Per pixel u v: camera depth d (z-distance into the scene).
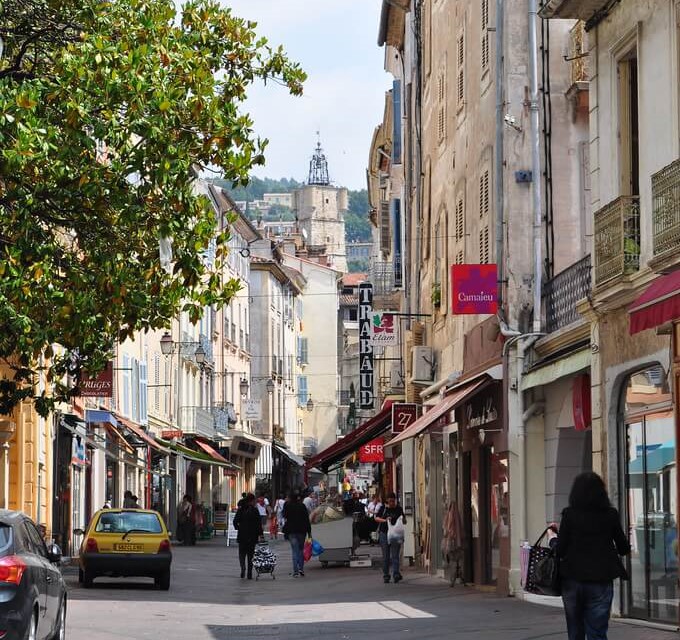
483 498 30.81
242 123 20.31
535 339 26.78
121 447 54.84
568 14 22.59
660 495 19.58
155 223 20.19
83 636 19.94
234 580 37.94
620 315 21.06
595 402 22.09
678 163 18.36
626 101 21.67
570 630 13.73
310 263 132.00
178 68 20.20
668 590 19.30
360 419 86.62
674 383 18.64
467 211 33.16
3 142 18.67
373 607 26.00
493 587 29.39
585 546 13.61
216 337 84.69
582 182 26.95
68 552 44.84
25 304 20.36
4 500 37.53
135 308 20.66
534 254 26.86
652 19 20.11
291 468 116.94
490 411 29.17
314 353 131.38
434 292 37.94
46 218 20.56
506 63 27.62
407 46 48.50
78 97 19.27
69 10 20.69
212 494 83.19
